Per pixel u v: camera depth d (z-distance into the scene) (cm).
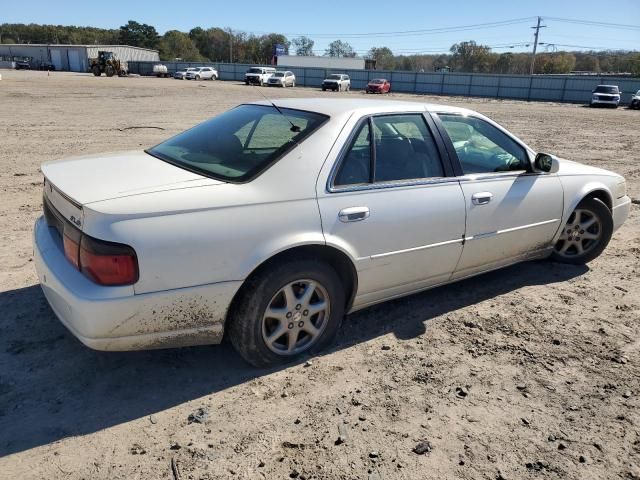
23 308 387
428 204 367
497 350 365
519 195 427
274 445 265
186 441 266
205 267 282
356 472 250
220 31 12669
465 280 484
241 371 327
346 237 328
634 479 253
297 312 324
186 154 349
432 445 270
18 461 248
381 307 421
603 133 1930
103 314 263
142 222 267
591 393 319
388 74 6219
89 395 299
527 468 258
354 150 341
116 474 243
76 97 2562
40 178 806
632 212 751
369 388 316
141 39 12288
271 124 353
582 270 520
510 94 5581
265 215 297
